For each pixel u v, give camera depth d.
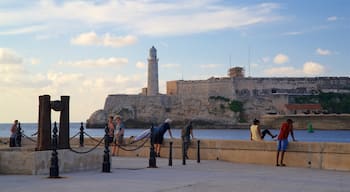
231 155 24.45
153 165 21.39
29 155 17.88
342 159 21.25
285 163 22.73
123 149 25.88
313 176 18.56
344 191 14.37
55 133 17.17
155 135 26.45
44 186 14.70
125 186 14.88
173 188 14.53
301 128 192.38
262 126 194.25
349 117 187.75
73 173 18.83
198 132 186.00
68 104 19.56
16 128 28.92
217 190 14.20
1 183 15.38
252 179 17.11
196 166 22.05
